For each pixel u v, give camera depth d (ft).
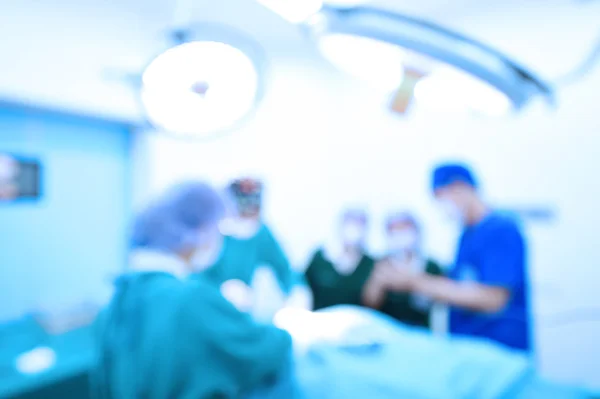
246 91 2.11
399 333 3.38
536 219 5.38
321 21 2.00
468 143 6.08
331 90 7.76
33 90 5.53
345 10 1.92
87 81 6.01
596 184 4.92
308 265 5.86
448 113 6.27
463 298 3.85
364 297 5.29
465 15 5.84
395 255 5.32
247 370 2.19
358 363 2.81
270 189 7.70
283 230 7.75
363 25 1.86
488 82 2.06
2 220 5.84
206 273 5.09
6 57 5.32
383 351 3.01
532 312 5.29
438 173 4.35
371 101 7.22
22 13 5.44
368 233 6.91
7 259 5.91
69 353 5.02
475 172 6.01
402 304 5.18
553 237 5.26
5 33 5.31
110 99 6.26
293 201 7.78
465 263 4.26
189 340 2.01
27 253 6.09
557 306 5.17
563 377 4.97
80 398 4.74
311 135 7.78
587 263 5.00
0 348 5.12
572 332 5.01
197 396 1.98
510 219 4.03
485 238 4.00
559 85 5.10
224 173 7.46
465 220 4.38
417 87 2.26
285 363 2.57
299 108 7.77
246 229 5.85
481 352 2.96
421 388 2.46
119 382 2.10
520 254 3.86
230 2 5.37
